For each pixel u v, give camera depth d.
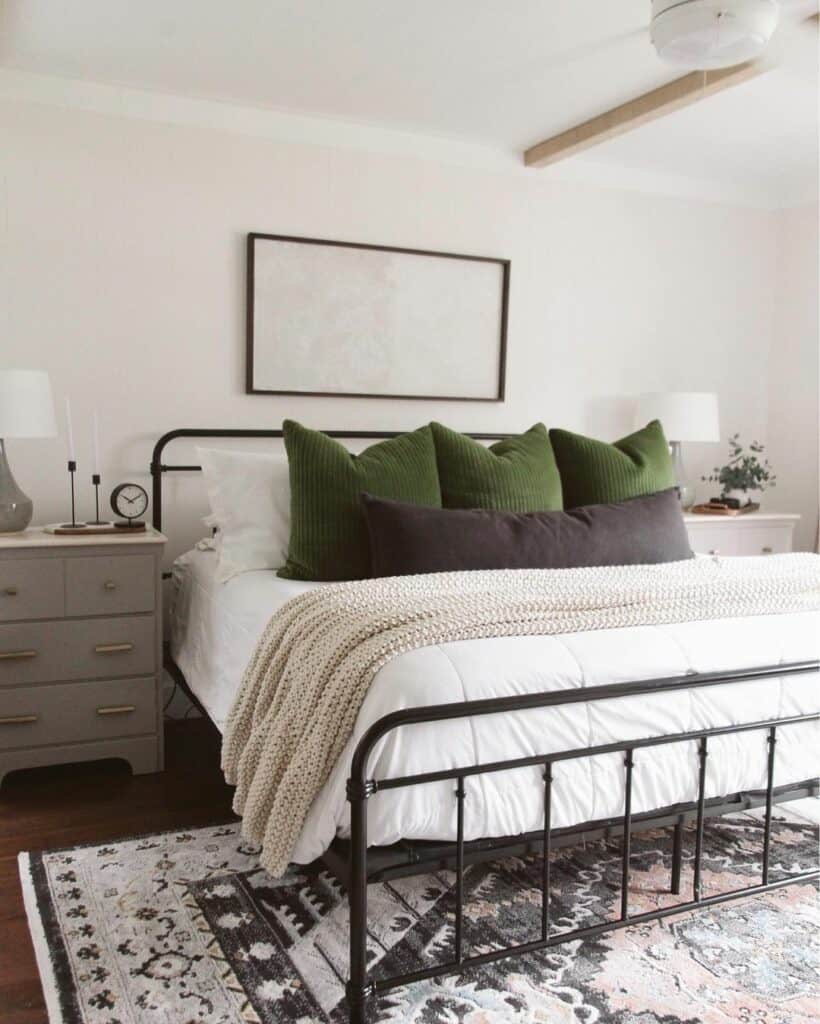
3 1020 1.70
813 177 4.29
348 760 1.72
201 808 2.68
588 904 2.09
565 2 2.52
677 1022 1.69
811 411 4.37
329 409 3.63
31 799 2.74
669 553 2.90
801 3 2.43
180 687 3.24
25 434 2.82
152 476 3.34
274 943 1.94
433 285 3.76
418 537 2.59
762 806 2.05
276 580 2.71
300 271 3.51
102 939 1.95
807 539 4.40
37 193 3.12
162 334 3.34
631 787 1.84
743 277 4.49
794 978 1.83
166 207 3.30
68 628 2.81
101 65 3.01
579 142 3.53
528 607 2.04
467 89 3.18
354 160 3.58
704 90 2.96
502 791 1.74
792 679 2.03
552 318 4.05
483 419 3.94
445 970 1.67
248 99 3.31
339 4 2.55
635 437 3.45
